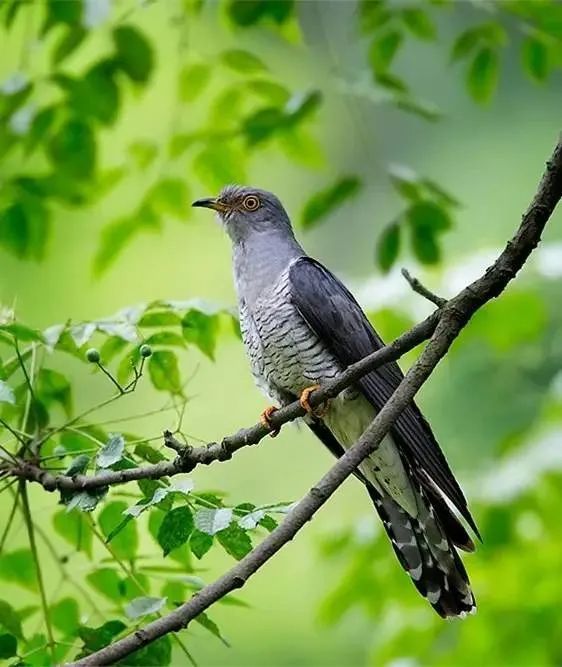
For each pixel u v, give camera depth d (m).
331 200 10.29
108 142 15.08
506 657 10.69
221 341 9.95
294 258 9.67
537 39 10.59
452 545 8.40
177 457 6.67
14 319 7.46
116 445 6.54
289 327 9.34
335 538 10.70
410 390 6.15
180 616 5.59
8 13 10.27
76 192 10.67
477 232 18.22
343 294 9.50
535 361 13.55
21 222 10.51
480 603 10.60
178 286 16.42
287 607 15.31
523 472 10.91
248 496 15.97
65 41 10.27
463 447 14.06
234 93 10.97
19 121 10.44
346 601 10.67
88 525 7.64
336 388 6.73
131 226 10.84
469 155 18.86
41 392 7.80
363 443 6.04
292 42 11.31
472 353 13.89
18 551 7.60
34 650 6.68
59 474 7.12
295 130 11.16
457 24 14.04
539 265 11.64
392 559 10.55
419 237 10.09
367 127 10.55
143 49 10.34
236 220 10.01
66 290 15.38
